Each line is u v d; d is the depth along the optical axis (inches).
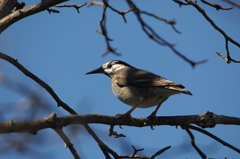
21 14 387.2
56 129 344.8
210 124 433.4
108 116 395.5
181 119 434.0
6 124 310.2
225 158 389.7
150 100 496.4
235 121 440.1
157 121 435.8
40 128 331.0
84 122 369.1
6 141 306.7
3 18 390.3
